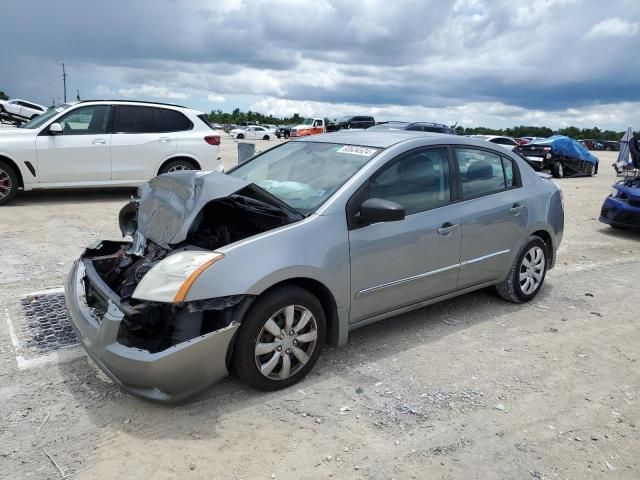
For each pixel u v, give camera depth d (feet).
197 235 12.52
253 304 11.18
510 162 17.29
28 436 10.05
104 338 10.55
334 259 12.25
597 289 20.12
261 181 14.76
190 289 10.28
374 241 13.02
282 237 11.63
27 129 31.37
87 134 32.30
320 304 12.26
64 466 9.27
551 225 18.15
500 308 17.54
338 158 14.43
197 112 35.76
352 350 14.07
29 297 16.75
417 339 14.90
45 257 21.11
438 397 11.93
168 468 9.32
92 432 10.23
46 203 32.45
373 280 13.19
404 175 14.12
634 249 27.63
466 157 15.84
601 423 11.18
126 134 33.12
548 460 9.93
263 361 11.55
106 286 11.59
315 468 9.47
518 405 11.74
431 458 9.86
